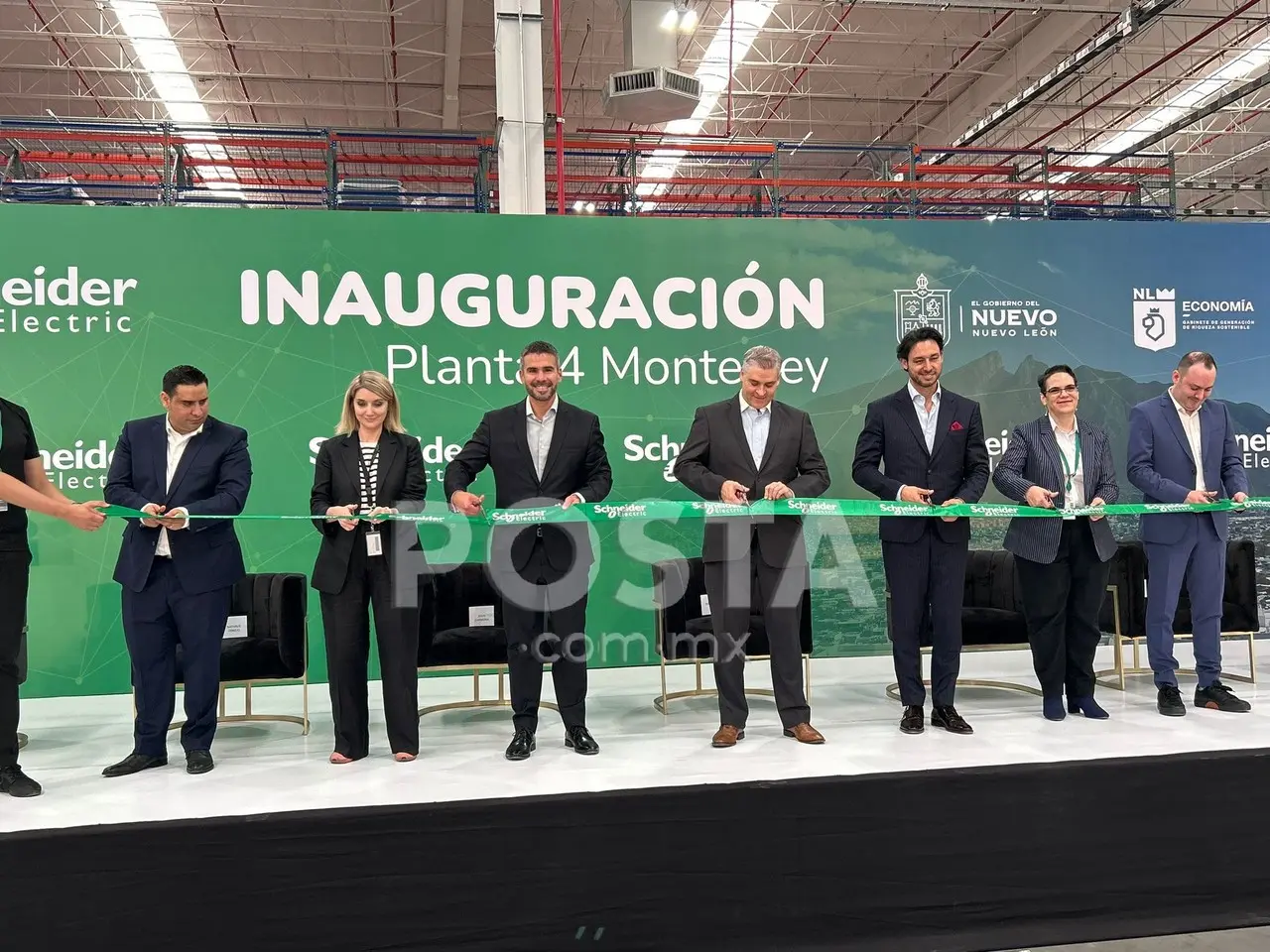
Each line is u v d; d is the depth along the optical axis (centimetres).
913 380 318
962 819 230
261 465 420
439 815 212
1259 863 240
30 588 375
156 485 275
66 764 274
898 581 303
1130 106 997
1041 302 473
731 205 1030
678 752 267
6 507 246
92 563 388
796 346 458
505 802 215
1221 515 325
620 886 218
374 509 276
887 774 230
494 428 294
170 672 271
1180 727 289
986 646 359
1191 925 234
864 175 1238
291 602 323
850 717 313
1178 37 898
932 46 947
